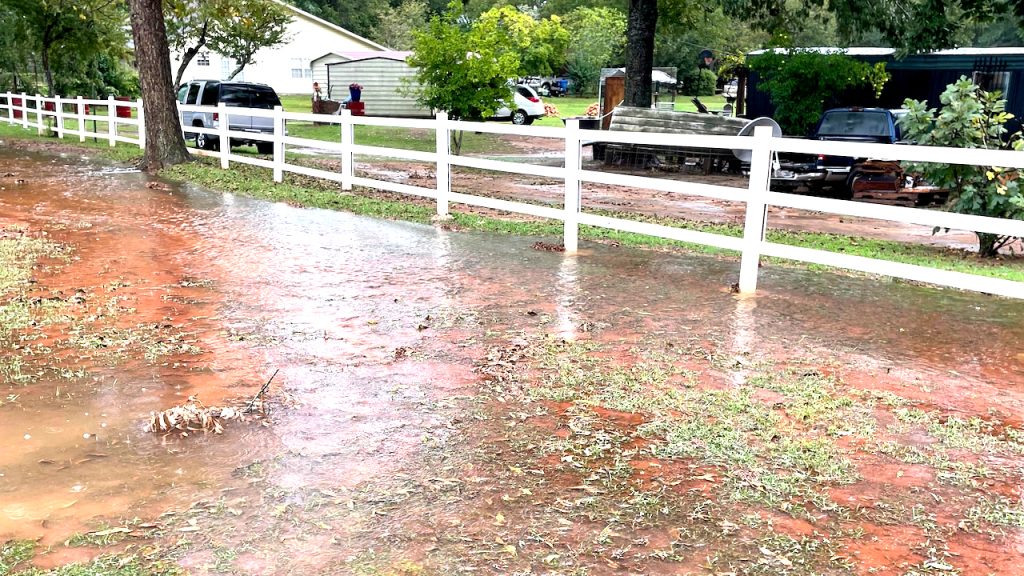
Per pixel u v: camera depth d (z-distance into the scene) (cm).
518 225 1095
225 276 795
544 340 607
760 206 743
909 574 324
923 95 2483
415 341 603
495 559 329
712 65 6675
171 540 338
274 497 375
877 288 789
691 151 2141
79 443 427
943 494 390
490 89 2403
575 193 929
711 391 512
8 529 345
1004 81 2353
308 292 739
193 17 3444
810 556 336
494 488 386
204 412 456
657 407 486
